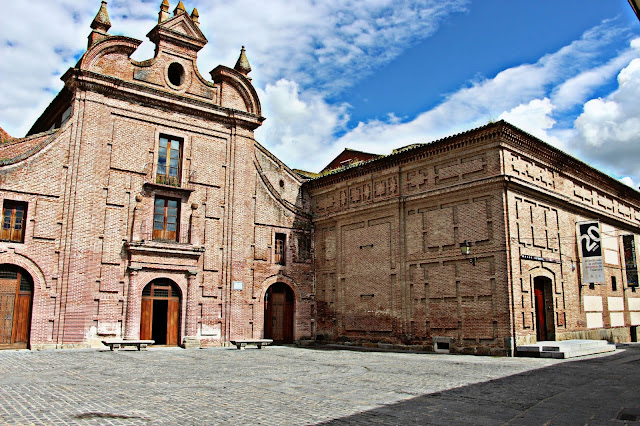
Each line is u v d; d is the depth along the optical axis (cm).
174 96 2778
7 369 1602
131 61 2697
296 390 1268
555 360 1984
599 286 2930
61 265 2355
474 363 1892
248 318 2875
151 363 1839
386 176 2788
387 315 2669
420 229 2581
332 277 3067
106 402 1066
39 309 2283
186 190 2742
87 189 2472
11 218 2291
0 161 2248
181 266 2686
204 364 1847
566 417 966
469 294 2330
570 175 2788
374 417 960
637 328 3256
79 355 2064
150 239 2622
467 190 2388
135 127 2670
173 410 999
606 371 1652
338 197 3089
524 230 2345
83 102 2528
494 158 2305
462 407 1059
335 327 2980
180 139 2825
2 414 938
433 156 2561
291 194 3256
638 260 3494
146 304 2592
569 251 2669
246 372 1622
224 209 2891
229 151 2969
